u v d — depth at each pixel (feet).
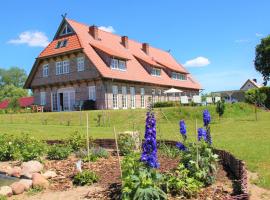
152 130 24.84
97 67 130.41
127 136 45.78
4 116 114.93
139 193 23.34
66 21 143.74
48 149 44.91
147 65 166.09
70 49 136.77
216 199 25.17
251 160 37.11
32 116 111.55
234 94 280.72
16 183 30.99
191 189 26.16
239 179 27.99
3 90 359.87
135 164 26.20
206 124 32.58
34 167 35.88
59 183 32.22
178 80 191.83
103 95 131.44
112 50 149.79
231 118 99.45
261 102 141.59
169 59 211.61
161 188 26.14
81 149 44.91
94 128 81.10
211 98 133.59
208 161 29.81
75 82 139.03
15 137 52.95
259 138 54.03
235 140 52.75
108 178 32.40
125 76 141.90
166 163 36.06
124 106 143.02
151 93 162.91
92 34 150.41
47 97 150.30
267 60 245.24
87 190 29.66
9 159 44.96
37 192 30.22
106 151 44.04
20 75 396.37
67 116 105.91
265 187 27.78
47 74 148.15
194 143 32.22
